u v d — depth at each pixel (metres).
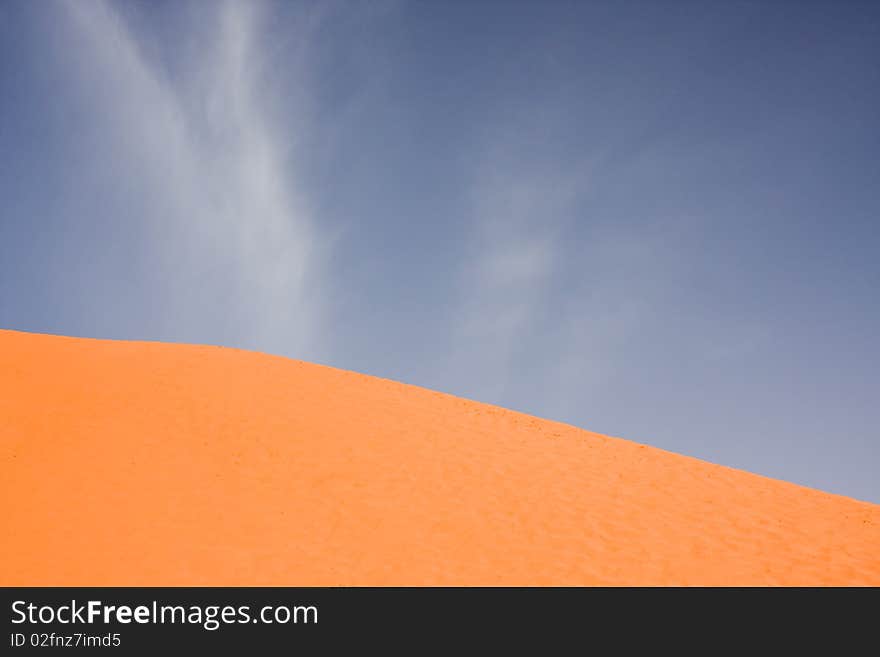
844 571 15.27
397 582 13.84
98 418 20.47
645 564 15.20
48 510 15.27
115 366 25.30
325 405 24.02
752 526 17.53
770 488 20.55
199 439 19.84
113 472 17.34
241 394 23.83
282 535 15.29
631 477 20.45
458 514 17.08
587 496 18.72
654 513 17.95
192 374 25.33
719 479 20.95
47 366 24.38
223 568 13.76
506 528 16.55
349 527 15.95
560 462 21.19
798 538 16.95
